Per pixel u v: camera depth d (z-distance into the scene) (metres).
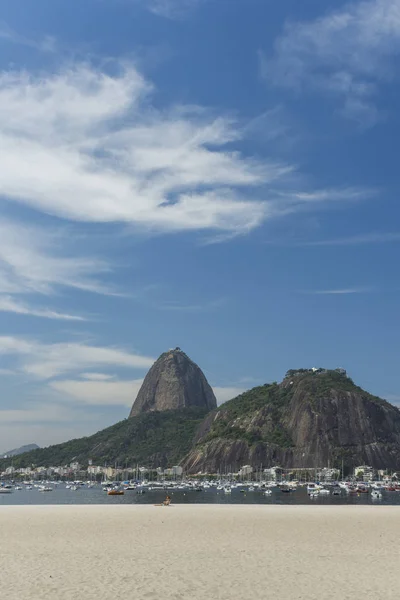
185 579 32.62
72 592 29.23
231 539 50.66
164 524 64.56
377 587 30.88
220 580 32.44
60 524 64.25
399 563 38.19
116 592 29.34
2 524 64.12
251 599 28.33
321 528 60.41
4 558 39.66
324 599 28.33
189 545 46.53
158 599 28.12
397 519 71.88
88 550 43.59
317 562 38.41
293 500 173.75
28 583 31.30
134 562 38.06
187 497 199.12
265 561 38.66
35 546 45.94
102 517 73.62
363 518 73.00
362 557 40.56
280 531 57.38
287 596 28.92
